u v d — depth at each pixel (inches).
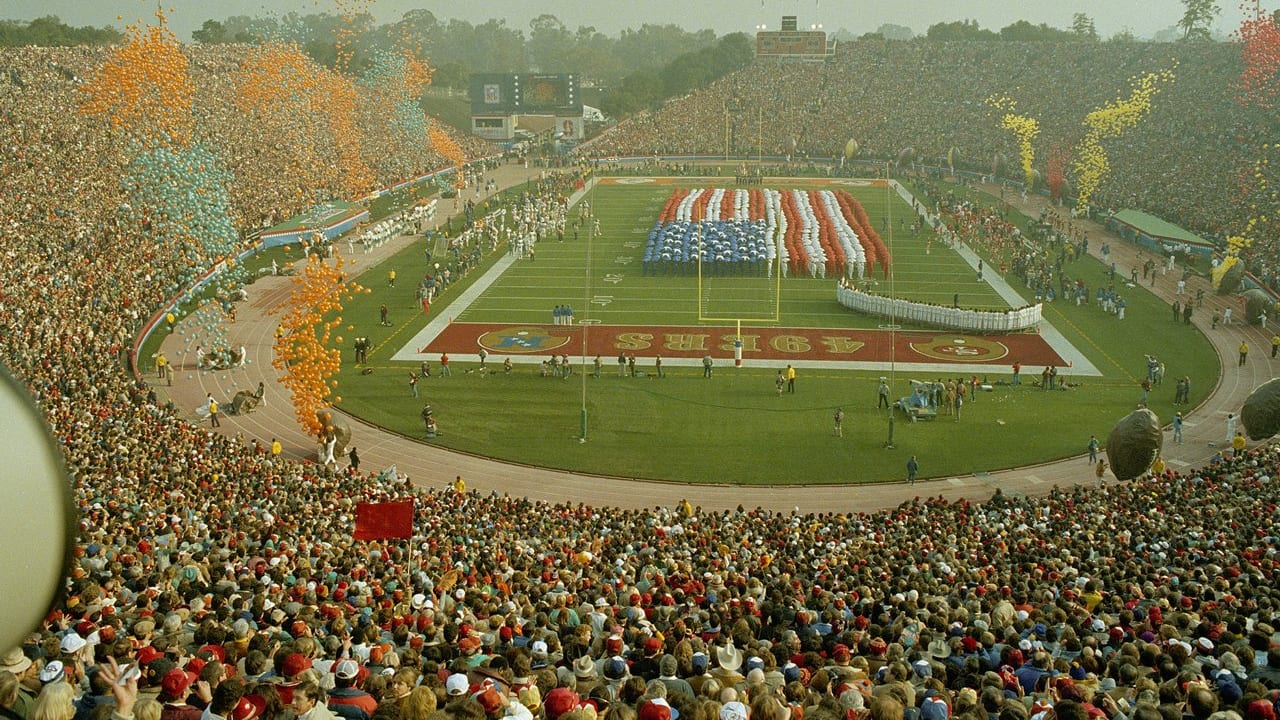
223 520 1312.7
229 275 3181.6
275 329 2938.0
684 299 3353.8
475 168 6668.3
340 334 2940.5
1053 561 1172.5
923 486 1962.4
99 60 4790.8
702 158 7322.8
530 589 1018.1
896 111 7273.6
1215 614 828.6
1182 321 3105.3
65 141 3693.4
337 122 5329.7
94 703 490.9
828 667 642.2
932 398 2326.5
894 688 561.3
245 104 4963.1
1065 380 2561.5
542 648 648.4
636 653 693.3
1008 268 3821.4
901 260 4015.8
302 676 511.8
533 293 3440.0
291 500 1502.2
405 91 6136.8
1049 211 5132.9
